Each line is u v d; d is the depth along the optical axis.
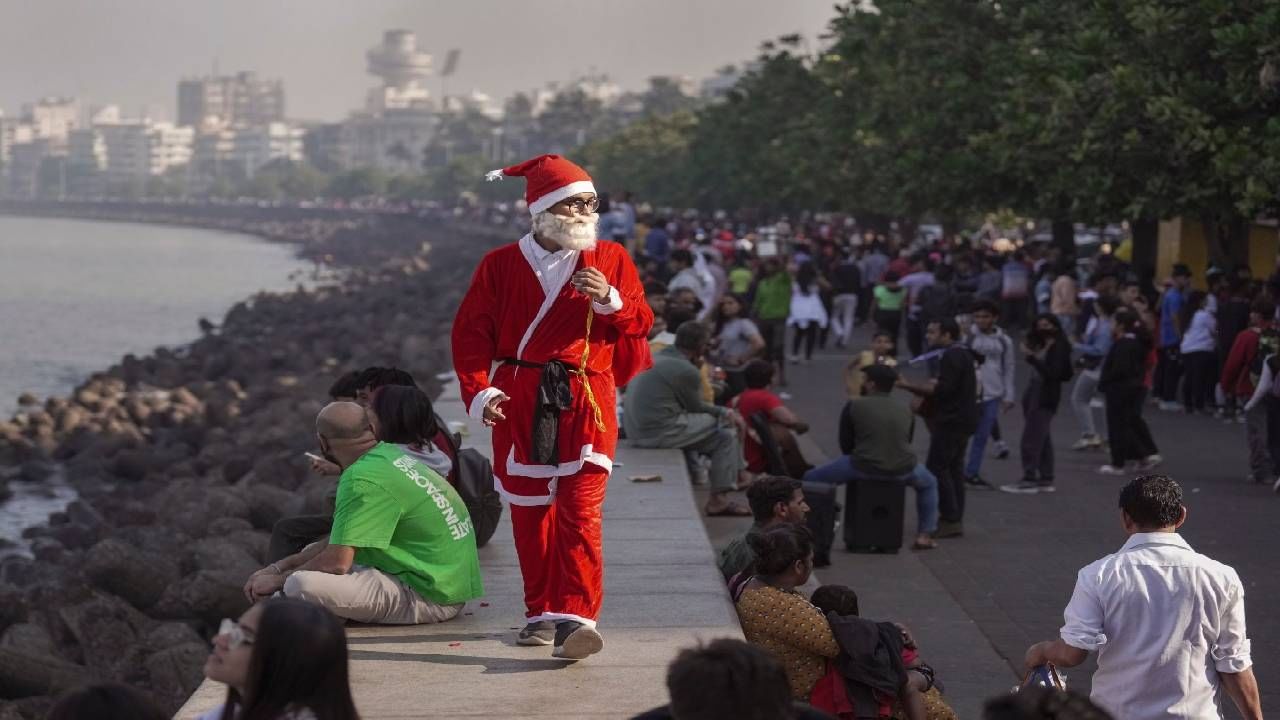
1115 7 22.62
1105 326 18.56
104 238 187.38
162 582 14.77
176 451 27.89
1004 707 3.58
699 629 7.57
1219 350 20.44
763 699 3.73
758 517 9.25
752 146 64.19
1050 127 23.09
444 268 89.50
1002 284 31.81
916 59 32.66
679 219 60.22
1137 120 22.12
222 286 95.94
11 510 24.03
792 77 61.12
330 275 107.56
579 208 6.55
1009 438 19.50
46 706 11.91
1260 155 20.58
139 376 41.47
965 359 13.34
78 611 13.78
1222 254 24.33
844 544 13.20
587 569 6.75
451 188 195.25
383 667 6.80
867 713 7.06
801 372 26.41
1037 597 11.59
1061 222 34.12
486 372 6.63
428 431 7.50
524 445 6.68
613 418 6.76
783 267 23.86
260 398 35.22
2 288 87.81
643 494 11.94
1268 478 15.83
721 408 13.73
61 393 42.12
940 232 63.47
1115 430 16.56
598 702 6.39
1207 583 6.08
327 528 8.05
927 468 13.52
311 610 4.08
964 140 31.00
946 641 10.46
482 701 6.39
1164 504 6.19
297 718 4.01
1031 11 27.81
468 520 7.55
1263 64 19.98
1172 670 6.07
